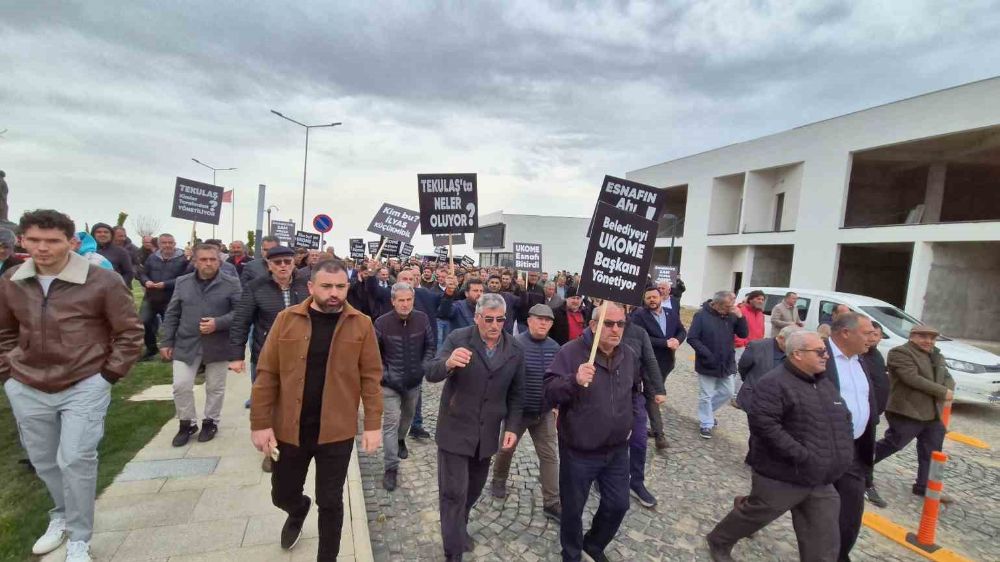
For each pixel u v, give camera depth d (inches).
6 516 122.8
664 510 164.7
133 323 115.6
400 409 183.2
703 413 238.4
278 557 118.8
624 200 228.7
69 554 108.2
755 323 304.3
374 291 239.3
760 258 1025.5
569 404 123.8
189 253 366.9
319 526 111.7
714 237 1112.8
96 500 138.2
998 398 299.4
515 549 136.8
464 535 124.9
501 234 2123.5
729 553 136.2
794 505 122.0
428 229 251.9
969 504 184.4
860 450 135.9
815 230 869.8
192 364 180.5
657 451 216.1
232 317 183.3
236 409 222.8
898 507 179.2
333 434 108.0
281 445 108.7
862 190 1000.2
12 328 109.5
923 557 146.9
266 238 247.0
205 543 122.3
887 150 805.2
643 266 142.6
